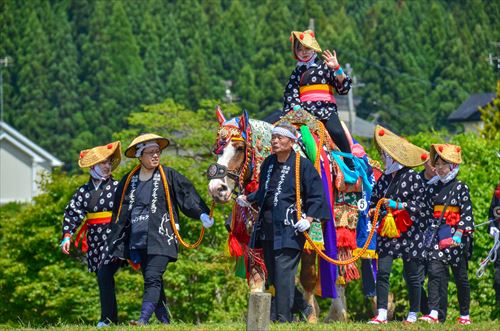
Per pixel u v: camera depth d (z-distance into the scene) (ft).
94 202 88.79
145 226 83.56
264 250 81.46
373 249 94.17
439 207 90.38
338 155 89.51
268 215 79.97
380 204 85.97
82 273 216.13
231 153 83.66
